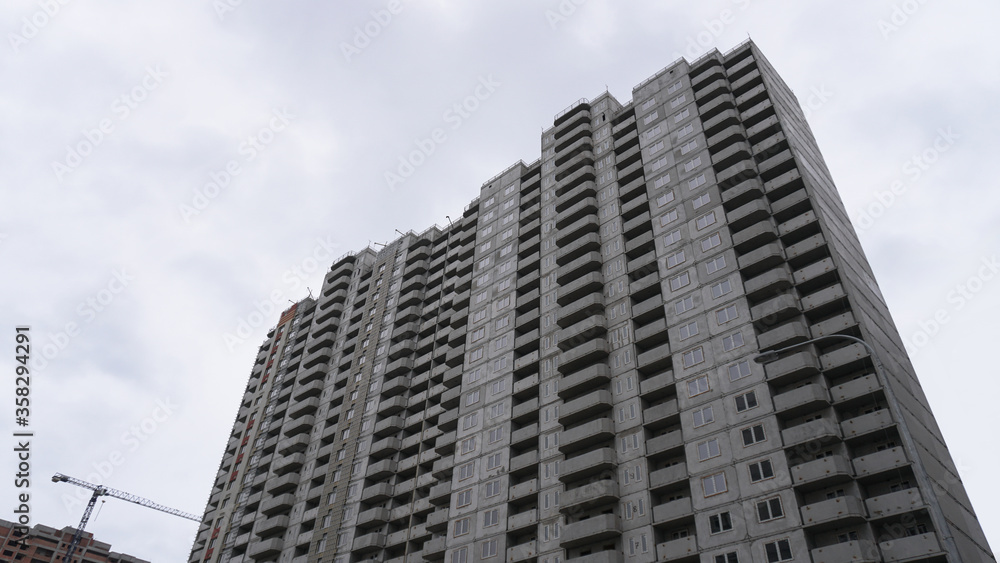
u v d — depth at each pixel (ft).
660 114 234.79
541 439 190.90
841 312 160.04
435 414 242.37
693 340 172.24
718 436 152.87
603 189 232.94
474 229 290.56
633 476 162.40
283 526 253.44
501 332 231.71
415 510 217.77
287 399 317.42
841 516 126.31
